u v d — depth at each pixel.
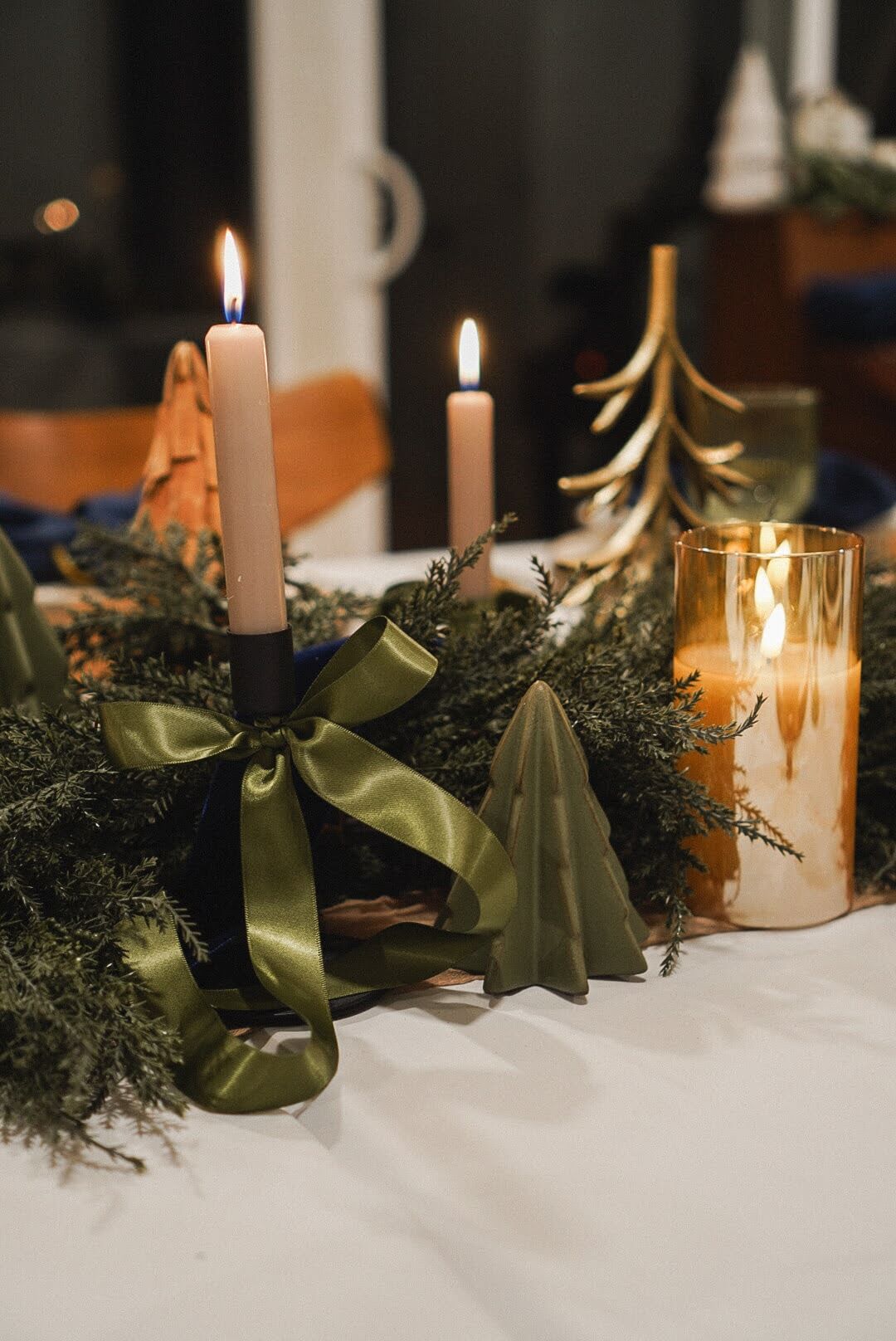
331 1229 0.42
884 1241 0.41
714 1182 0.44
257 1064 0.48
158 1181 0.44
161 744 0.51
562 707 0.56
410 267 3.20
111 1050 0.47
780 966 0.58
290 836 0.52
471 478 0.68
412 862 0.64
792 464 1.08
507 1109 0.48
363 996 0.55
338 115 2.98
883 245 3.44
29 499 1.48
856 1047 0.51
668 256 0.82
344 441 1.57
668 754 0.56
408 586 0.64
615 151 3.41
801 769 0.58
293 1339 0.37
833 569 0.56
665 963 0.56
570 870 0.55
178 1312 0.38
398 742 0.61
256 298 3.05
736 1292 0.39
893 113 3.97
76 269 2.85
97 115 2.80
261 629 0.51
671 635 0.66
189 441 0.80
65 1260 0.40
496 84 3.21
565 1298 0.39
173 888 0.57
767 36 3.69
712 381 3.57
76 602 0.91
